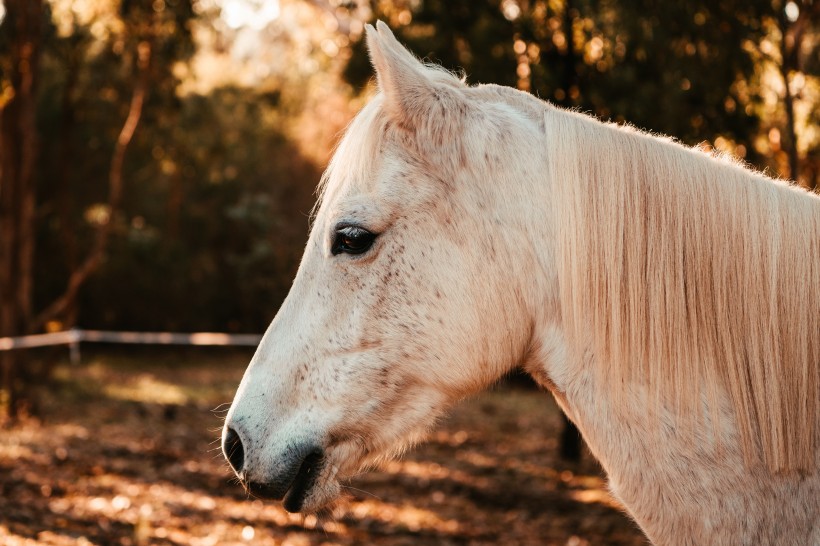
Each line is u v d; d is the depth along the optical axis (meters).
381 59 1.76
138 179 22.81
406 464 9.08
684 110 7.85
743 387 1.66
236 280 24.66
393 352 1.80
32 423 10.06
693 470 1.66
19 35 10.88
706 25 7.52
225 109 24.30
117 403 12.89
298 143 28.06
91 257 12.61
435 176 1.78
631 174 1.73
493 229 1.76
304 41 13.15
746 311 1.68
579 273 1.70
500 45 8.38
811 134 8.97
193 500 6.60
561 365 1.76
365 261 1.80
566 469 9.15
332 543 5.69
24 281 10.88
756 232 1.71
